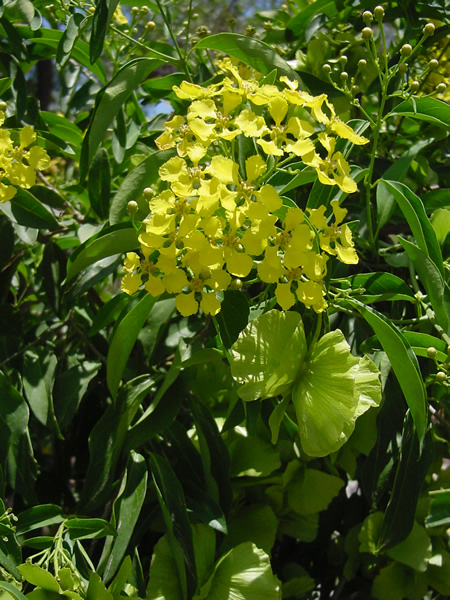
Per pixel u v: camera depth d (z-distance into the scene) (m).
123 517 0.27
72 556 0.25
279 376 0.23
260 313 0.27
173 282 0.24
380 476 0.29
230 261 0.23
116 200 0.28
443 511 0.30
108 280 0.45
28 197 0.30
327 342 0.24
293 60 0.39
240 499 0.33
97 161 0.34
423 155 0.38
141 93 0.43
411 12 0.35
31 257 0.42
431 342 0.27
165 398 0.29
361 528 0.32
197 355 0.27
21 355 0.33
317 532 0.34
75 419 0.40
